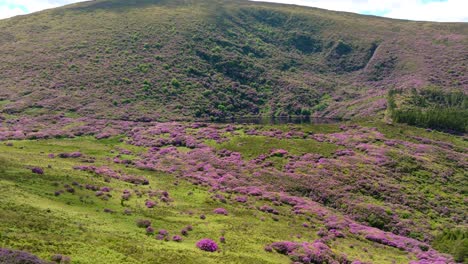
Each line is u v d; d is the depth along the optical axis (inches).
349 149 3528.5
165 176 2716.5
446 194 2807.6
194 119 5231.3
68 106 4842.5
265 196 2534.5
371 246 2005.4
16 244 1082.1
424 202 2645.2
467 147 3917.3
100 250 1219.9
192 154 3435.0
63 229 1317.7
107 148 3503.9
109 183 2196.1
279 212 2293.3
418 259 1881.2
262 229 1907.0
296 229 2036.2
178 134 4069.9
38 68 5708.7
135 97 5457.7
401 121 4621.1
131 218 1690.5
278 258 1556.3
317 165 3120.1
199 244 1515.7
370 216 2410.2
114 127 4328.3
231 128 4377.5
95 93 5324.8
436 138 4072.3
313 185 2783.0
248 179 2869.1
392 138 3937.0
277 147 3553.2
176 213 1925.4
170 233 1605.6
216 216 1989.4
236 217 2039.9
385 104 5684.1
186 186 2504.9
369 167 3090.6
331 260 1640.0
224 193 2507.4
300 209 2406.5
